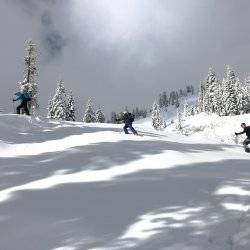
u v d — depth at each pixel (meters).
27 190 9.89
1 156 14.49
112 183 10.14
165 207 8.20
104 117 95.25
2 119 20.44
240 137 74.81
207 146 20.11
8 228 7.68
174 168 11.88
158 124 137.00
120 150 14.44
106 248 6.62
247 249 6.36
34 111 54.34
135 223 7.49
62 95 74.44
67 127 21.94
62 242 6.95
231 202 8.27
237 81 104.31
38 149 15.89
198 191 9.12
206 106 118.69
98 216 7.95
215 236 6.80
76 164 12.52
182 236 6.85
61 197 9.23
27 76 55.38
